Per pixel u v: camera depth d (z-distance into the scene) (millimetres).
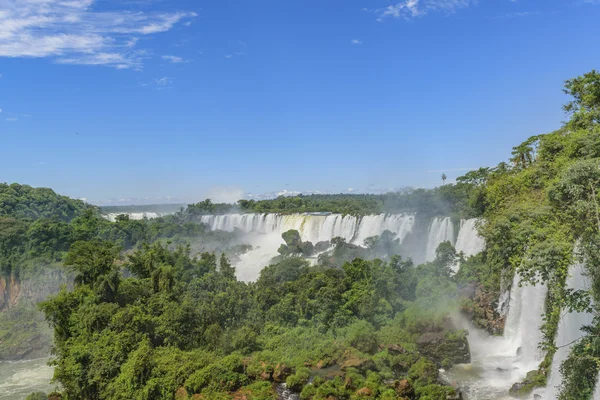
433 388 37812
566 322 35750
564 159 45406
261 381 40875
